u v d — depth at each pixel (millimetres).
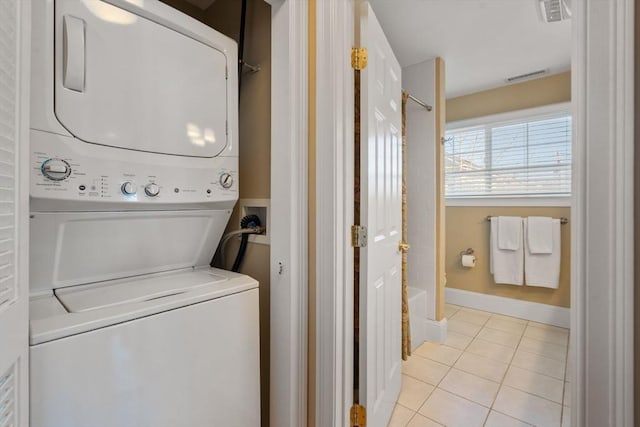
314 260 1199
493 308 3135
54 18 794
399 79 1814
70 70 809
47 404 674
